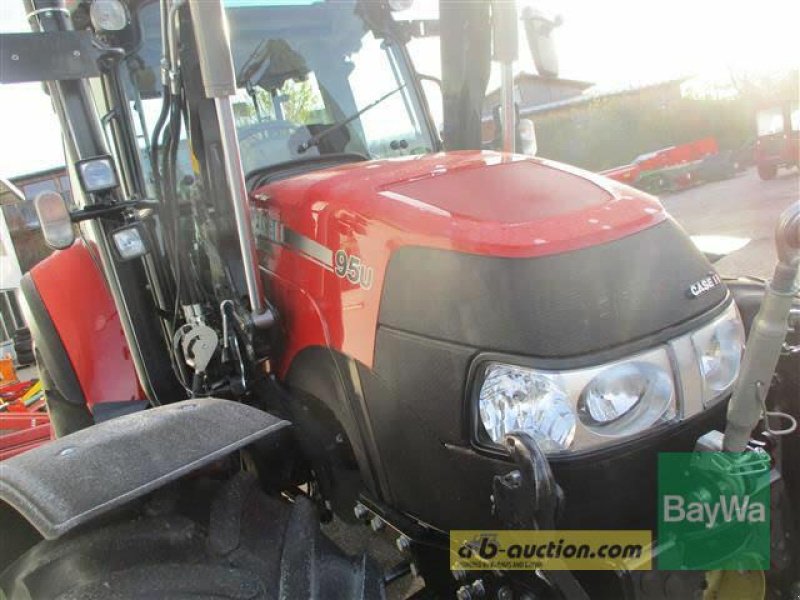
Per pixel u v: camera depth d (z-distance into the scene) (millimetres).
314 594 1561
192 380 2482
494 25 2547
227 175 2039
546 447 1503
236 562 1590
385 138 3029
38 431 4379
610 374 1514
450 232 1636
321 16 2939
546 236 1579
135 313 2586
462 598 1658
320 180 2152
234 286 2320
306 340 2062
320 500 2283
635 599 1591
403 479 1789
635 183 15586
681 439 1641
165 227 2463
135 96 2674
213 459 1594
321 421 2160
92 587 1490
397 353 1710
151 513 1660
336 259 1906
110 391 2990
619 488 1592
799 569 1942
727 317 1722
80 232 3225
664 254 1672
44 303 3191
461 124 2867
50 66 2066
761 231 8477
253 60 2787
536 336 1504
